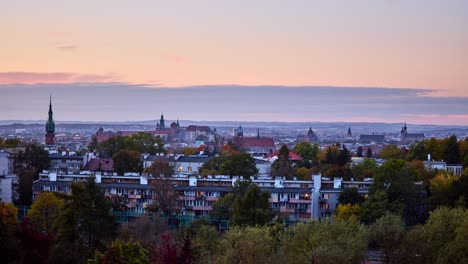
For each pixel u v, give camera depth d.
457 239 177.38
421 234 187.38
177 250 181.62
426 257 185.12
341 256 170.88
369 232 193.00
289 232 197.50
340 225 193.38
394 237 187.62
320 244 183.25
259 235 181.38
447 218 194.75
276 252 188.88
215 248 194.25
